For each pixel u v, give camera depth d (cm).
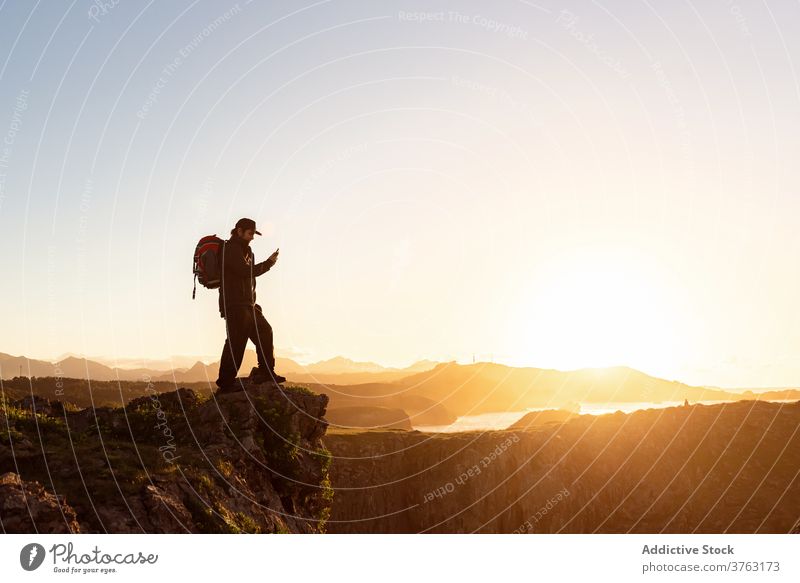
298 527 1472
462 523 8331
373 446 8594
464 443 9144
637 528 8975
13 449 1081
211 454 1307
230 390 1573
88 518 966
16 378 4516
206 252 1519
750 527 8650
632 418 10969
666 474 9750
